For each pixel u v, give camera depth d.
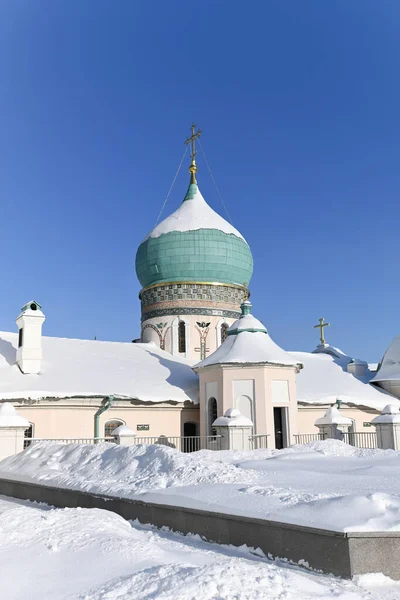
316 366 36.91
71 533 7.69
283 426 27.38
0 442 19.39
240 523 8.70
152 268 36.62
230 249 36.50
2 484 17.03
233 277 36.81
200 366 28.19
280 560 8.02
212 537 9.14
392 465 15.34
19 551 7.10
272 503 8.84
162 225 37.09
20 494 15.73
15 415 19.81
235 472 11.89
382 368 36.25
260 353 27.47
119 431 21.97
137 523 10.75
